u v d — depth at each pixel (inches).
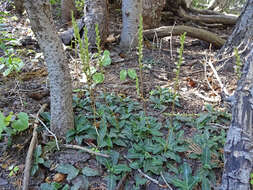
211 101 96.4
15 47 135.4
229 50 120.2
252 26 112.6
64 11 179.9
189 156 70.5
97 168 66.4
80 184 61.6
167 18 207.6
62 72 67.0
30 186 61.2
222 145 74.8
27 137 73.3
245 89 52.1
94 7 132.3
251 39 112.3
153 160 66.8
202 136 76.4
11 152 69.3
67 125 73.1
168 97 96.5
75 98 89.4
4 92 94.5
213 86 105.0
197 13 216.5
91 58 123.0
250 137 51.4
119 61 127.3
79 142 71.6
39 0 57.4
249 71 52.7
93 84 96.1
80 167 66.2
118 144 72.4
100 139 72.2
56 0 223.1
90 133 74.8
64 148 70.7
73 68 115.6
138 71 117.9
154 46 145.7
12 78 105.9
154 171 64.8
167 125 82.1
